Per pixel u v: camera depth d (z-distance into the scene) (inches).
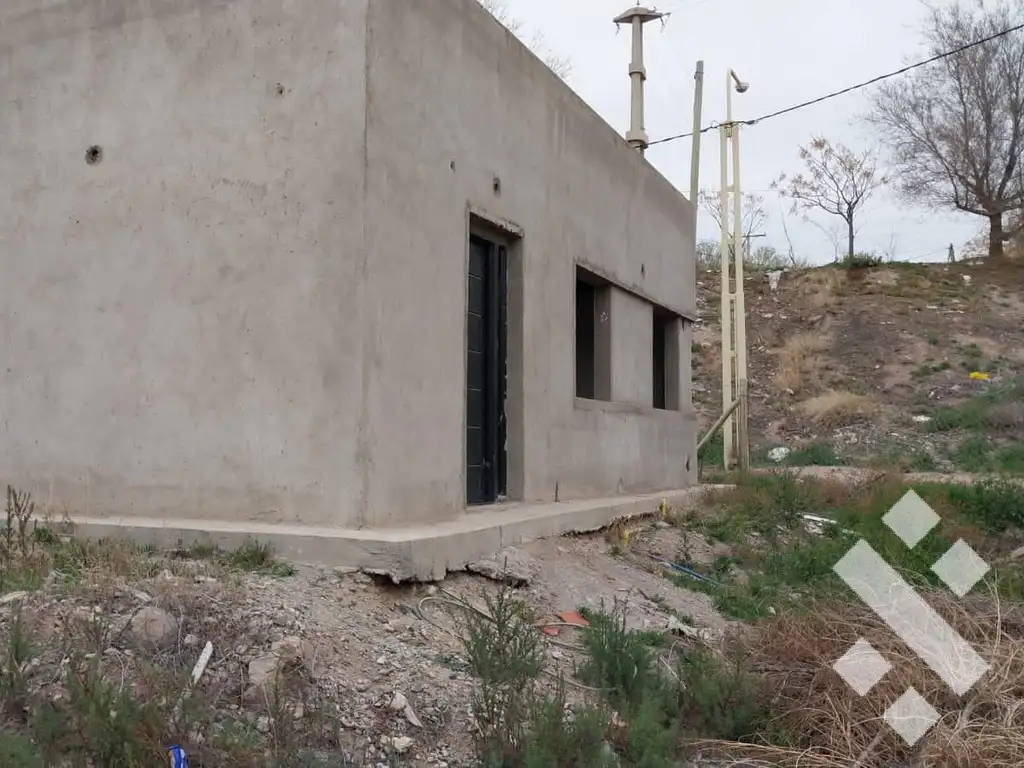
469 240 286.2
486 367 303.4
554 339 333.1
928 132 1339.8
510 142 300.4
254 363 231.1
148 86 248.8
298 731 144.7
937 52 1327.5
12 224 262.8
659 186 456.4
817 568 314.3
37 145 261.6
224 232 237.1
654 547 338.6
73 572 190.5
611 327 394.9
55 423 253.6
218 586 182.1
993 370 1007.6
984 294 1189.7
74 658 144.9
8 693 138.5
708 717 174.1
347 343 221.9
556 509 304.0
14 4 266.8
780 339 1157.1
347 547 204.1
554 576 252.4
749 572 320.5
